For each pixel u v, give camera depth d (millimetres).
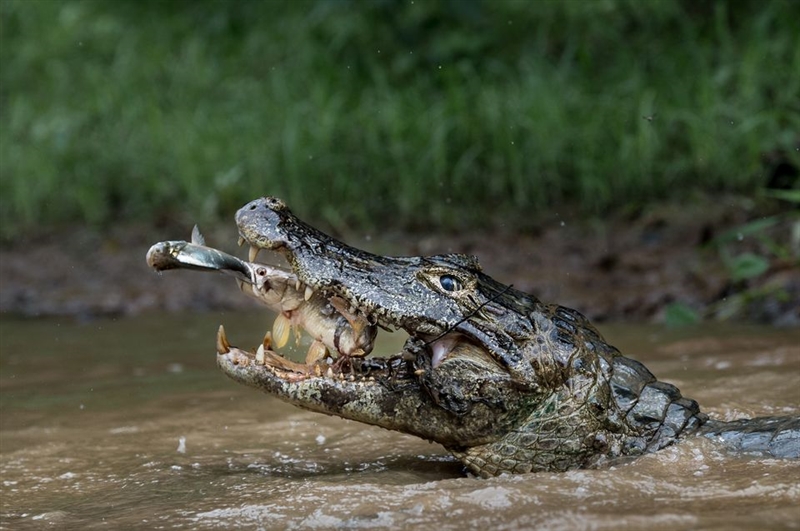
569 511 6738
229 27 26172
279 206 8547
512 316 8281
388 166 21297
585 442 8172
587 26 23375
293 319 8539
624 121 20453
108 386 12453
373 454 9227
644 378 8523
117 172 23719
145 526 7285
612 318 15750
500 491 7188
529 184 20547
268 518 7199
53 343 15438
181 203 22766
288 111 22500
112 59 26812
